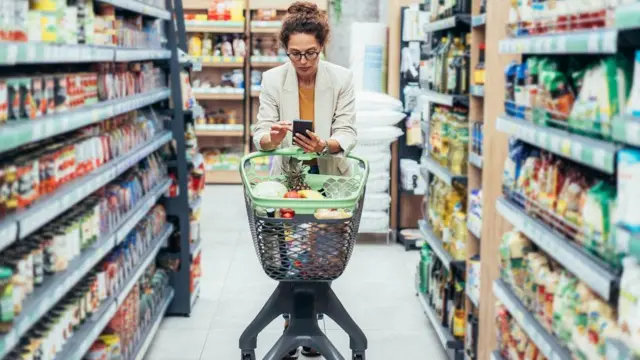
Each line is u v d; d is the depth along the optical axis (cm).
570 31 237
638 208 182
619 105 212
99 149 337
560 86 256
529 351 281
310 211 286
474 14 392
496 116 347
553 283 257
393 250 666
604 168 200
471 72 386
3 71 300
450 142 429
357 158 332
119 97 380
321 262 289
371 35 762
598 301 217
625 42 193
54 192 278
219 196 906
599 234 214
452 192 430
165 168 482
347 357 415
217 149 1005
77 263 293
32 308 241
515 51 283
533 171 284
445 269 443
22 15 241
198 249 515
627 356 179
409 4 700
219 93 977
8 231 219
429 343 439
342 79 354
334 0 988
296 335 323
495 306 341
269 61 977
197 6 970
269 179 338
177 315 485
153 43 456
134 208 391
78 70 365
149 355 416
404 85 705
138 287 404
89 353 324
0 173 234
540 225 269
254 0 967
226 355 418
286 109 354
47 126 252
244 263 614
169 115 488
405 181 674
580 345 225
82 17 312
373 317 484
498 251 348
